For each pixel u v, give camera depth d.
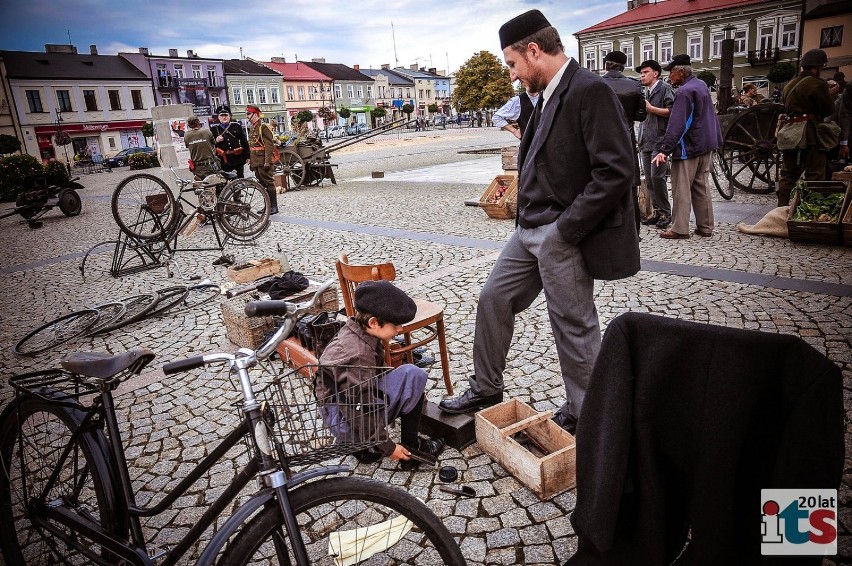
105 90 52.28
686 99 5.96
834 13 33.81
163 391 3.85
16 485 2.29
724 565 1.41
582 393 2.73
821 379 1.21
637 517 1.58
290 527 1.55
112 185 22.02
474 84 57.19
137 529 1.93
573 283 2.57
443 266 6.23
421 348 4.16
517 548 2.25
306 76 73.75
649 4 50.09
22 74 47.22
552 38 2.42
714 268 5.37
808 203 6.09
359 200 11.73
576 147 2.41
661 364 1.46
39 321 5.61
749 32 42.81
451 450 2.89
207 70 61.91
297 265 6.81
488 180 13.46
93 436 1.97
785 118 7.20
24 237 10.64
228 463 2.99
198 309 5.50
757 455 1.37
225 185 8.59
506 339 2.90
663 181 7.01
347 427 1.81
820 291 4.55
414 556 2.24
